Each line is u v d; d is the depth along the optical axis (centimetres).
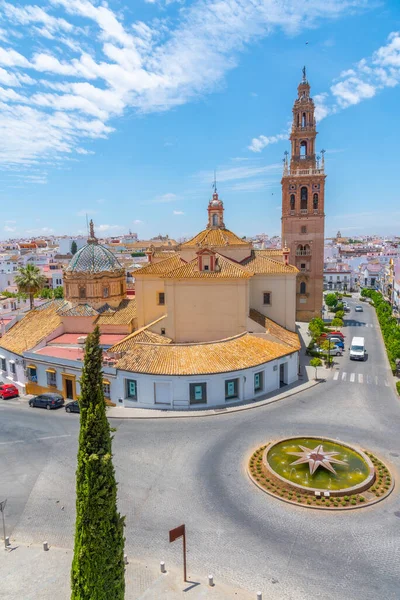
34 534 2469
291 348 4941
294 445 3419
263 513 2580
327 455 3206
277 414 4066
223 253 5944
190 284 4972
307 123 8481
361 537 2352
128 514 2595
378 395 4594
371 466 3002
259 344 4744
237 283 4919
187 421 3931
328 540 2333
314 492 2714
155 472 3066
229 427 3788
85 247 6238
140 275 5688
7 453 3456
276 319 5703
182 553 2259
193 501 2717
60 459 3344
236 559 2208
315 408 4219
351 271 17038
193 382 4162
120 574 1538
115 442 3534
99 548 1466
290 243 8625
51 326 5794
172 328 5041
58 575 2144
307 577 2078
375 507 2608
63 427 3953
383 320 8338
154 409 4206
